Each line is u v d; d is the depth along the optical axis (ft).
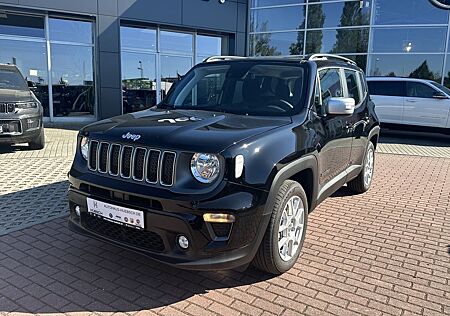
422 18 46.24
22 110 25.36
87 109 45.01
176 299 9.62
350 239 13.35
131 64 47.29
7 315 8.83
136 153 9.46
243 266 10.53
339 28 50.57
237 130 9.87
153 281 10.41
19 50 41.24
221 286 10.22
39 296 9.61
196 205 8.63
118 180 9.68
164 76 49.98
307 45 52.90
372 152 19.43
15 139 25.27
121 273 10.78
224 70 14.23
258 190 9.16
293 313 9.11
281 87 12.77
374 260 11.82
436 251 12.58
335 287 10.26
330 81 14.16
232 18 51.80
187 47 51.29
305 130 11.30
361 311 9.23
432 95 39.65
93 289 9.96
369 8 48.49
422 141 39.09
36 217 14.67
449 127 38.91
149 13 45.01
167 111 12.72
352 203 17.38
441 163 27.35
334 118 13.51
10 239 12.74
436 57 46.16
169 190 8.93
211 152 8.79
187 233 8.72
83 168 10.67
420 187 20.49
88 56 44.16
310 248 12.56
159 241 9.20
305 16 52.26
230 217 8.71
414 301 9.70
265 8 53.62
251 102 12.71
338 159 14.20
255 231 9.26
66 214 15.03
